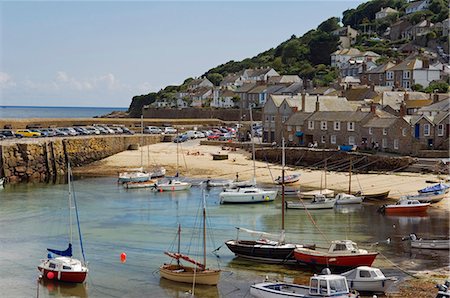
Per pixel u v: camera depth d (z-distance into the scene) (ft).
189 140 390.83
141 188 241.96
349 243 129.18
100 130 372.58
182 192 232.12
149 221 177.88
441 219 176.14
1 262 136.05
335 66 588.91
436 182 223.71
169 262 134.62
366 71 492.95
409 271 124.88
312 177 251.39
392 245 146.30
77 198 218.59
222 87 586.45
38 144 284.41
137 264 133.69
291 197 217.77
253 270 129.39
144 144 365.61
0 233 163.32
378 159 256.11
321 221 175.11
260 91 507.71
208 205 204.03
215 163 294.46
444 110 277.64
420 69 449.48
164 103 620.08
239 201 206.39
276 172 266.36
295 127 315.58
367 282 111.55
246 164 289.53
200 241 153.17
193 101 591.78
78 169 301.22
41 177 281.54
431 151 259.39
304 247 134.21
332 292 103.14
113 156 328.29
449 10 586.86
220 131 426.51
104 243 152.15
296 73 591.78
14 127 384.88
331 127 295.89
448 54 560.20
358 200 201.77
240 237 156.46
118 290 117.08
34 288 118.52
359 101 356.59
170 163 297.94
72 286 119.75
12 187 248.32
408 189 217.56
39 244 151.64
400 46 614.75
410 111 327.06
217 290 116.47
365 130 280.31
